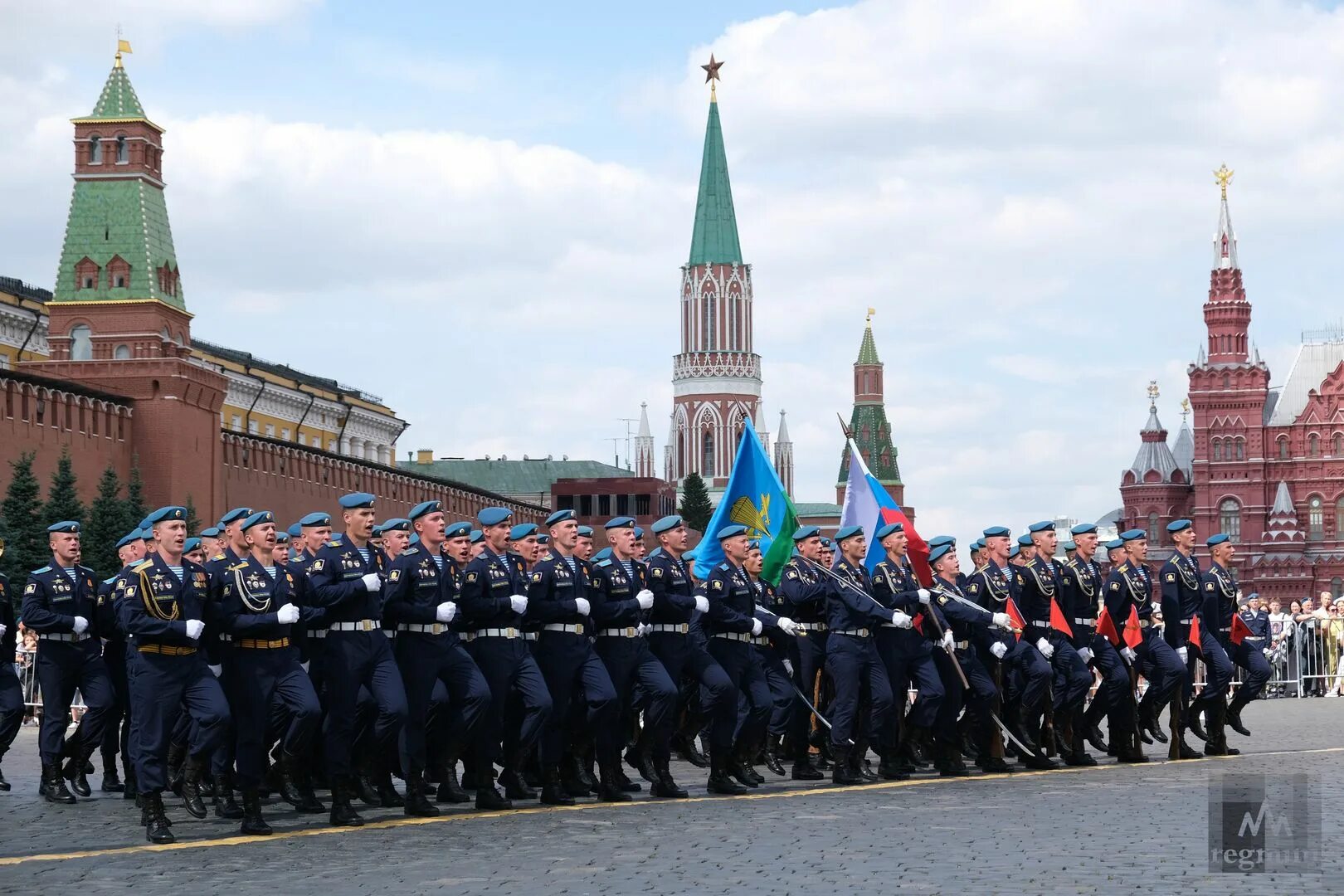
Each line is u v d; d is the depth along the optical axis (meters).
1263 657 29.16
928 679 24.88
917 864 16.11
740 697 25.17
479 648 21.84
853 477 29.17
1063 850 16.88
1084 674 26.81
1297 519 176.25
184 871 16.59
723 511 28.72
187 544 23.69
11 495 60.62
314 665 21.11
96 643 23.72
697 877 15.64
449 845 18.12
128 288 78.00
